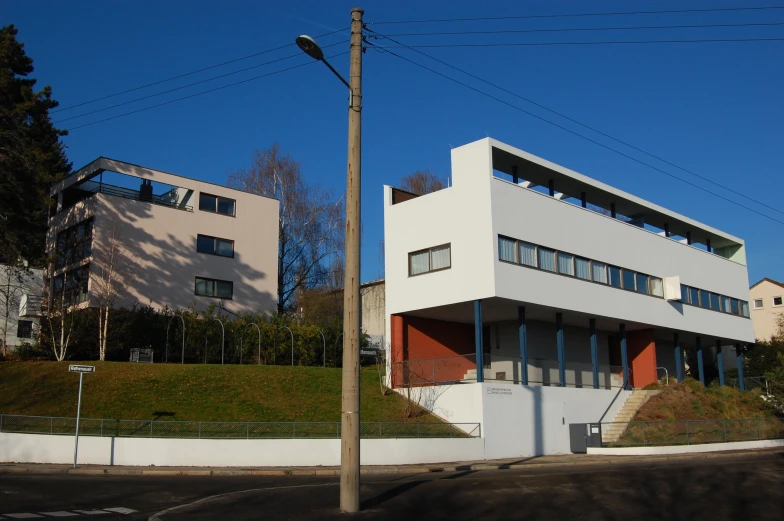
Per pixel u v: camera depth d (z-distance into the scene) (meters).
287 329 38.59
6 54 34.47
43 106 37.09
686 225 44.97
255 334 37.81
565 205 34.47
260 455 23.69
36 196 33.72
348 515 13.51
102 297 35.88
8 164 32.06
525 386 30.59
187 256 42.22
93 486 17.62
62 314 34.97
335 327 41.03
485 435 28.17
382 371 33.69
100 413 25.67
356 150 14.63
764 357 53.97
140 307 38.06
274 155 55.69
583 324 38.53
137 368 30.05
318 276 55.34
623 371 37.25
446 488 17.20
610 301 36.09
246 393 28.58
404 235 33.66
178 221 42.25
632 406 35.94
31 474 20.78
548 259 32.91
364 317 47.97
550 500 16.19
